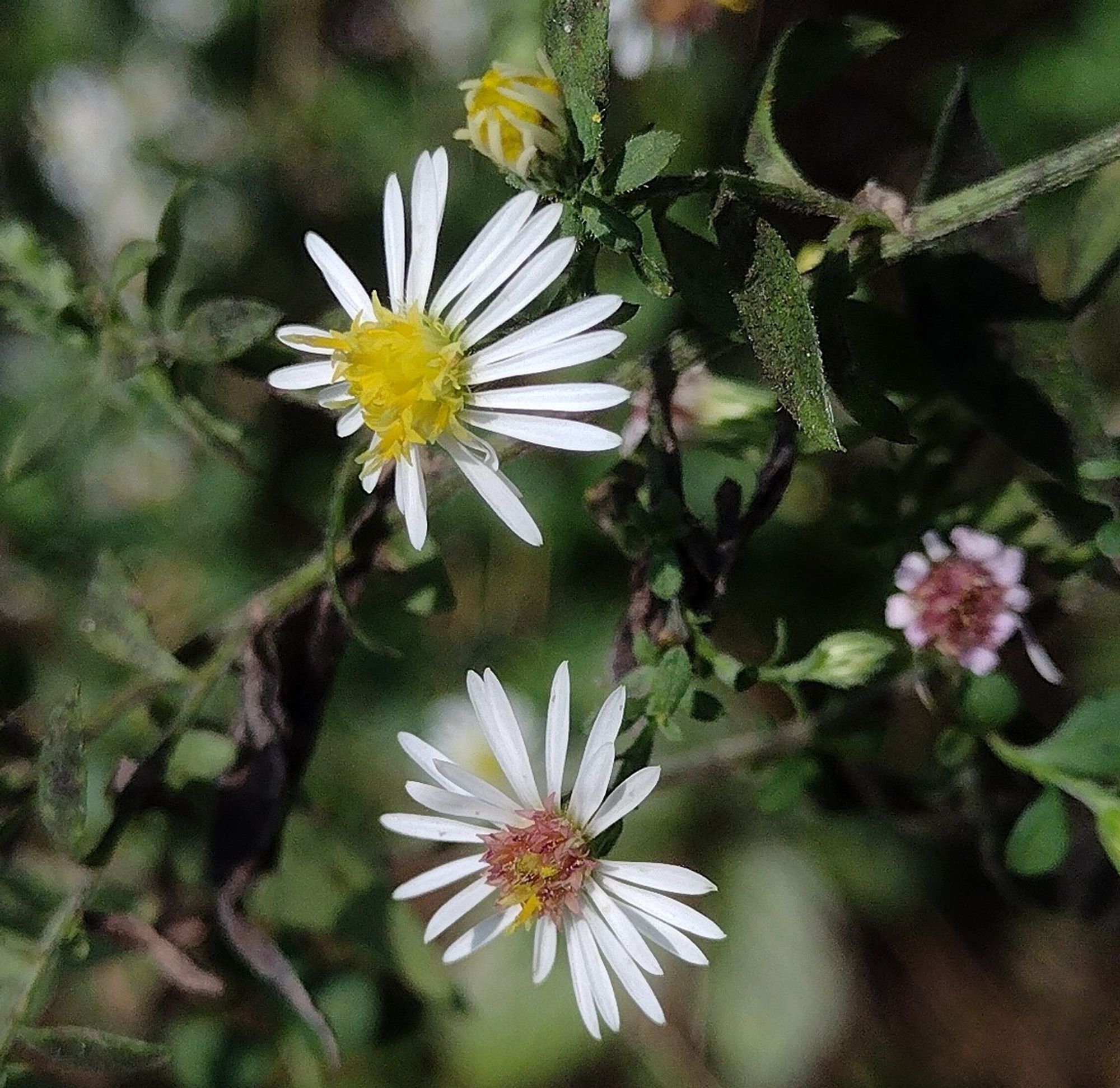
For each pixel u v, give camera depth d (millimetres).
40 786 105
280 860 132
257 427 164
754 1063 166
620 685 104
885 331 116
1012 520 116
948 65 162
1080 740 109
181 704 120
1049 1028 174
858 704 117
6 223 116
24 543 168
